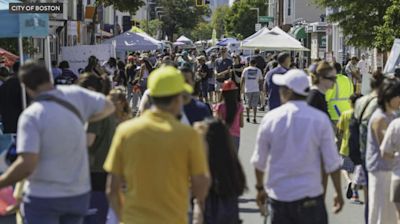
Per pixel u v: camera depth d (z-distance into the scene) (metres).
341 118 21.05
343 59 87.19
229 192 13.34
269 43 57.69
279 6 151.88
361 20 52.78
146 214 10.21
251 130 41.16
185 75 16.80
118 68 53.16
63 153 11.59
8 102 22.00
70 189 11.70
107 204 15.60
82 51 49.12
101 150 15.39
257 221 19.38
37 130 11.41
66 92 12.22
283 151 12.22
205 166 10.36
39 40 50.06
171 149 10.16
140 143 10.20
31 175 11.62
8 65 35.75
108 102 12.68
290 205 12.18
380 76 16.64
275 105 28.12
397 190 14.69
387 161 15.16
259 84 45.69
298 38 105.69
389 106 15.28
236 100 21.39
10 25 22.27
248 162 29.56
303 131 12.15
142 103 17.67
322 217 12.31
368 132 15.72
